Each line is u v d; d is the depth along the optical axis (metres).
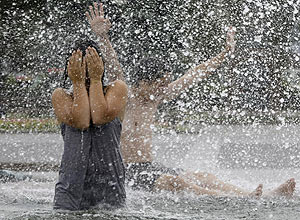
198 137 18.22
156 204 7.17
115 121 6.71
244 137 18.47
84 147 6.53
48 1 23.03
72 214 6.19
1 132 21.28
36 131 21.59
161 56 21.28
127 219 6.00
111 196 6.65
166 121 20.27
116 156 6.67
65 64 7.19
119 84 6.77
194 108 20.84
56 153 14.88
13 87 27.20
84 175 6.51
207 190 8.15
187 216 6.36
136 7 22.09
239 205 7.24
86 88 6.71
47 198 7.97
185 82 9.55
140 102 8.88
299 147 16.08
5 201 7.59
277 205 7.27
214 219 6.22
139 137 8.72
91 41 7.04
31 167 12.74
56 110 6.62
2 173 10.68
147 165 8.55
